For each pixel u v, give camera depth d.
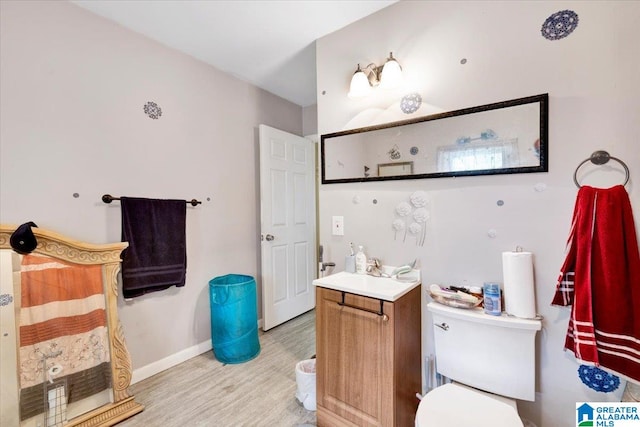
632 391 1.09
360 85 1.68
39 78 1.55
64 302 1.50
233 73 2.55
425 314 1.59
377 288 1.43
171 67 2.13
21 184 1.50
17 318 1.36
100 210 1.78
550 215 1.25
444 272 1.52
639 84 1.09
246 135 2.71
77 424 1.49
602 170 1.15
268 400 1.78
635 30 1.09
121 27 1.87
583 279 1.12
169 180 2.12
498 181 1.37
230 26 1.88
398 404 1.35
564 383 1.24
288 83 2.75
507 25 1.33
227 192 2.54
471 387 1.34
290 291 3.00
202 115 2.34
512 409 1.13
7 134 1.46
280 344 2.50
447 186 1.51
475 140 1.42
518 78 1.31
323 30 1.92
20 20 1.49
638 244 1.09
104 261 1.64
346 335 1.46
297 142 3.06
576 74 1.19
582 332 1.10
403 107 1.64
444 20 1.50
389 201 1.70
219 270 2.48
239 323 2.22
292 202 3.00
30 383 1.39
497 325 1.25
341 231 1.91
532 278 1.26
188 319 2.25
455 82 1.47
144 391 1.85
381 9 1.71
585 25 1.17
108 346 1.64
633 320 1.05
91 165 1.74
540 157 1.26
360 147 1.80
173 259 2.05
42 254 1.44
